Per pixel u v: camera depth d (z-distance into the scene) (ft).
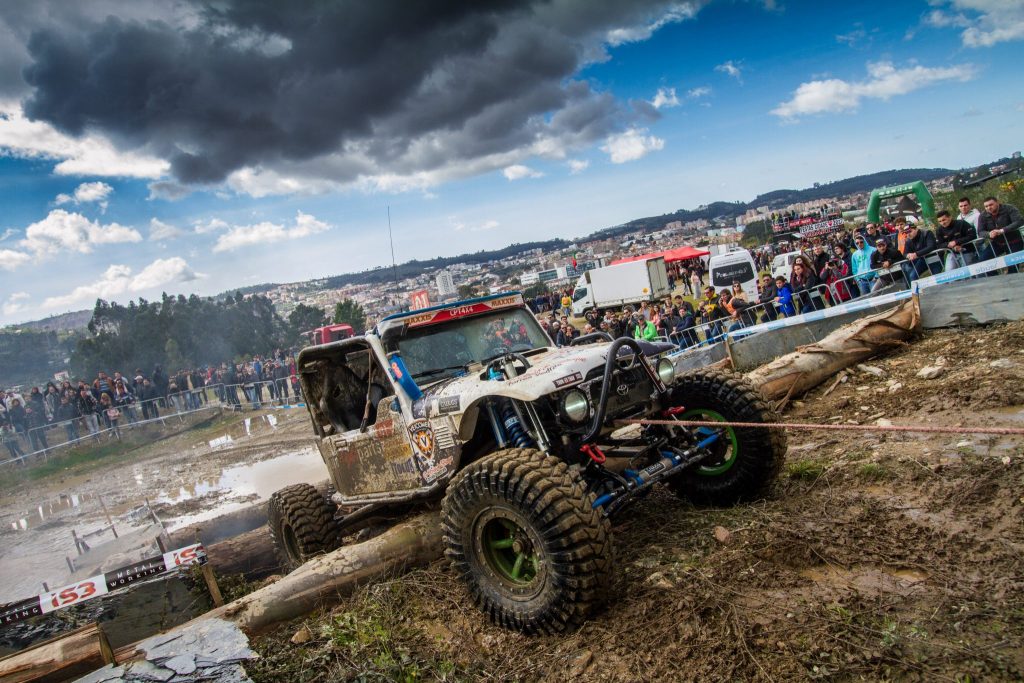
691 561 12.17
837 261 39.32
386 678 10.39
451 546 12.29
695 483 14.96
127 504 36.81
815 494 14.11
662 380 14.49
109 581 14.33
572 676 9.68
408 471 14.85
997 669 8.02
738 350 30.48
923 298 26.81
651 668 9.39
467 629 11.84
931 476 13.66
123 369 121.70
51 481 52.47
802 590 10.58
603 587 10.56
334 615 13.05
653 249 143.23
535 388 11.96
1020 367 19.47
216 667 11.28
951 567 10.35
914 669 8.29
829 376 24.22
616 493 12.02
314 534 16.84
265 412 70.59
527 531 10.96
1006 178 49.90
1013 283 24.23
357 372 18.60
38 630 17.30
